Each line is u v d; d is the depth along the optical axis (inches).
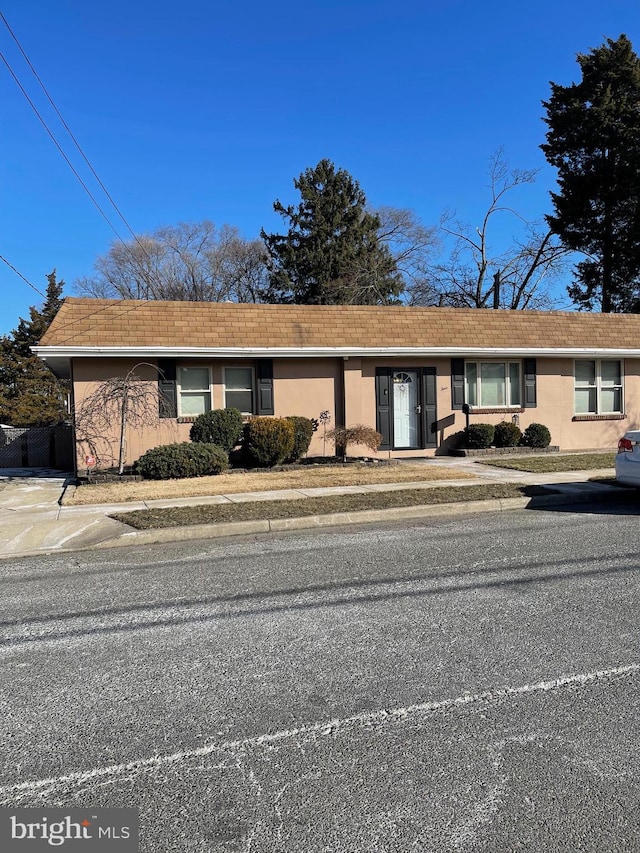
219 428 555.2
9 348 1215.6
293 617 200.1
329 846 96.9
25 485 531.2
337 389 625.6
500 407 676.1
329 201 1445.6
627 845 96.6
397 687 149.6
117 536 318.7
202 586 238.2
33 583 248.2
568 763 117.3
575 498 412.8
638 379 733.9
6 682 156.3
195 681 155.3
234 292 1752.0
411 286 1488.7
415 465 567.8
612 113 1252.5
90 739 129.0
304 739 127.4
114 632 190.1
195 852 96.1
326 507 375.2
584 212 1295.5
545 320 718.5
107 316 573.0
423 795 108.7
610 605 205.3
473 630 185.5
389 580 239.6
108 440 556.4
